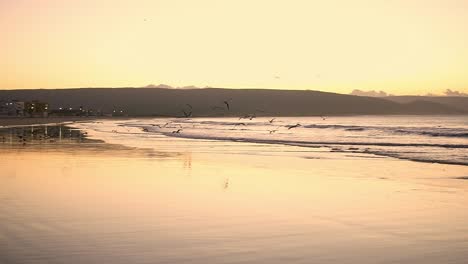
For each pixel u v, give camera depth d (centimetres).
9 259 806
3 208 1266
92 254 841
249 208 1305
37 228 1036
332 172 2262
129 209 1268
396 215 1225
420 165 2627
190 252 861
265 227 1070
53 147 3903
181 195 1523
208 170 2297
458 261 820
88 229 1030
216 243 927
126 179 1909
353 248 900
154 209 1272
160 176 2030
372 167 2503
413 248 903
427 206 1366
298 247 904
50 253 843
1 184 1730
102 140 5144
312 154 3391
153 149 3784
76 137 5784
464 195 1580
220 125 12862
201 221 1129
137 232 1010
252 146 4297
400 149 3909
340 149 3925
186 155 3219
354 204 1392
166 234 994
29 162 2598
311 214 1229
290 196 1532
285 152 3588
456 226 1097
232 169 2358
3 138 5384
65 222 1099
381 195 1576
